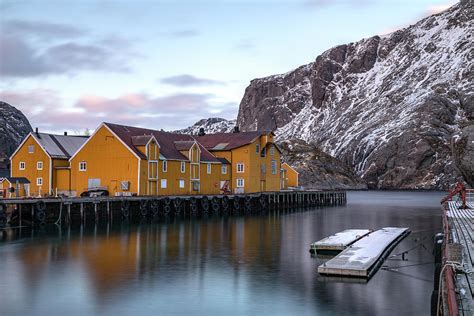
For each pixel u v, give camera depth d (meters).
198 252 31.34
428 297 20.08
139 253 30.70
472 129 70.00
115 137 58.16
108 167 58.41
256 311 18.39
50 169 62.00
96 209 48.19
